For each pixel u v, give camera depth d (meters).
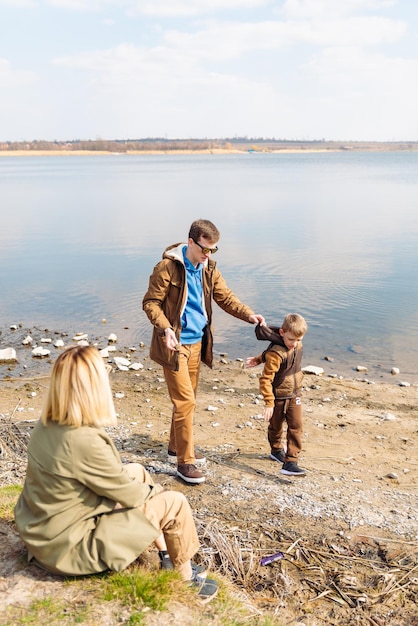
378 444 7.39
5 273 19.88
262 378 6.07
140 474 4.02
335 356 11.71
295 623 3.95
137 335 13.16
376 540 5.02
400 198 49.03
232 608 3.76
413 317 14.34
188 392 5.81
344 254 22.81
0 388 9.73
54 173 109.00
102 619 3.33
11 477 5.77
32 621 3.28
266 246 24.81
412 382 10.31
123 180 80.88
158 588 3.64
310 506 5.55
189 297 5.78
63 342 12.53
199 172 109.12
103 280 18.72
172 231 29.67
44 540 3.45
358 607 4.21
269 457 6.81
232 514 5.38
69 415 3.32
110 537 3.46
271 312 14.80
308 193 54.84
